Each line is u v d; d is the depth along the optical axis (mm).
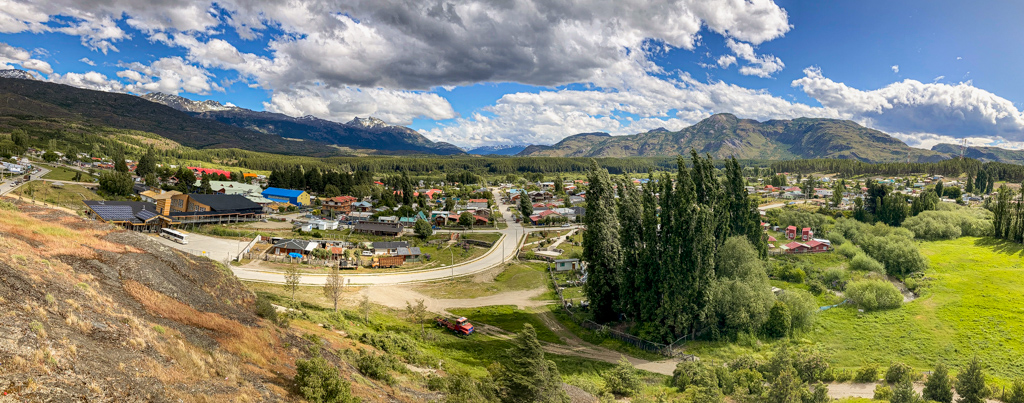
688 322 74250
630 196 88375
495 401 37750
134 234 48906
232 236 126062
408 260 123625
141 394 21297
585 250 87000
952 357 71438
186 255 49750
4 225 37562
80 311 26234
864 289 95438
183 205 137125
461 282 107938
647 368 66312
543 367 39125
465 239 152750
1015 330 77375
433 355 60125
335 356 41812
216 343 32125
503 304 94438
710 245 75375
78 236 42156
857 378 63156
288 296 78312
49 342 21266
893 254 120812
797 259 129750
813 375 63438
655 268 77750
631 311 80812
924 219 154125
